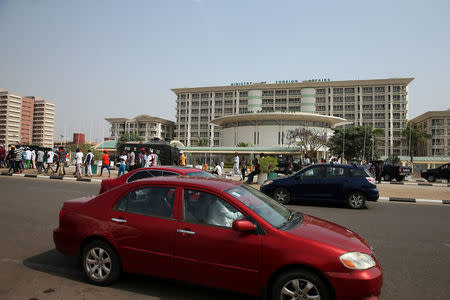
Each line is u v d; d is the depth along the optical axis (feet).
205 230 11.76
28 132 501.15
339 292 10.14
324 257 10.41
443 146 286.46
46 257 16.70
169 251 12.10
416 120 331.98
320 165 37.29
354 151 195.11
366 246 11.72
